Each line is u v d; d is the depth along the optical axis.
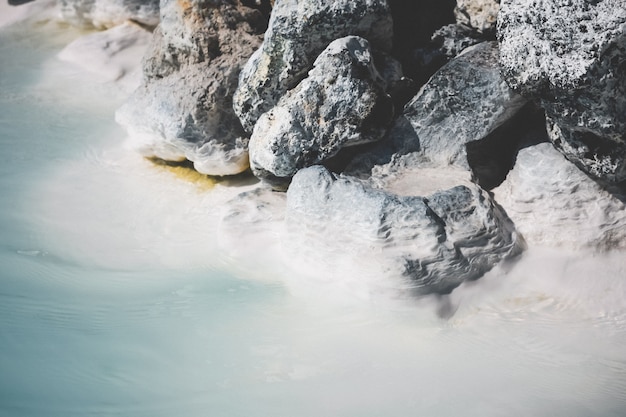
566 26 3.72
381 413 3.50
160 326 4.09
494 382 3.66
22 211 5.09
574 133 4.04
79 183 5.39
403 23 4.98
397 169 4.53
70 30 7.91
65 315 4.18
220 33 5.25
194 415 3.54
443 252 4.01
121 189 5.30
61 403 3.61
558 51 3.78
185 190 5.24
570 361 3.78
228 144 5.15
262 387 3.68
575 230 4.20
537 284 4.15
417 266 3.98
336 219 4.14
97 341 3.99
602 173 4.07
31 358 3.87
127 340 4.00
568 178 4.23
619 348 3.84
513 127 4.64
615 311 4.02
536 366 3.75
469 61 4.54
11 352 3.91
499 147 4.66
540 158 4.32
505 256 4.16
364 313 4.04
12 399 3.62
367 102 4.48
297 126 4.52
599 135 3.92
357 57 4.47
